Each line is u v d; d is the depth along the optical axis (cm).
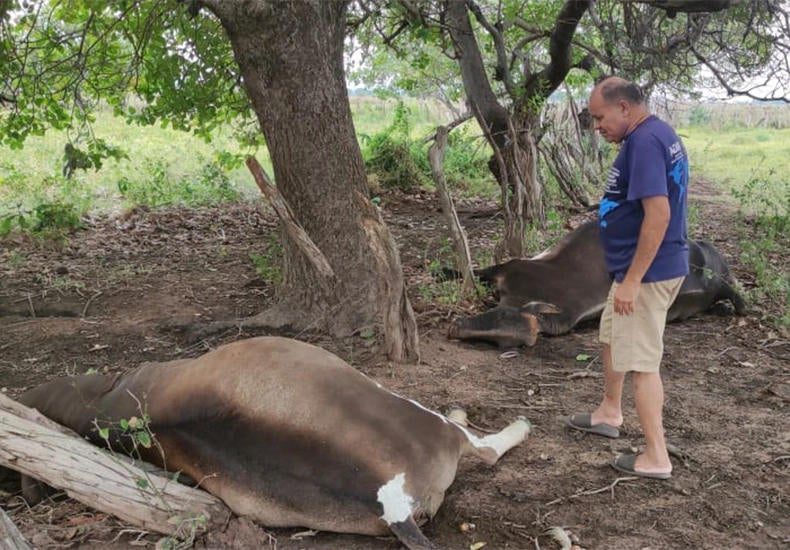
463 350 627
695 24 1079
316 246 609
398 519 357
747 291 767
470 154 1611
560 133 1418
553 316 661
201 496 385
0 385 589
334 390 381
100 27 934
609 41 1035
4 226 991
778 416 513
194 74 972
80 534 382
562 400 536
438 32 996
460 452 402
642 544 378
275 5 589
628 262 420
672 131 408
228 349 404
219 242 1031
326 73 615
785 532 388
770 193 1370
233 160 1284
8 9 851
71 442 391
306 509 369
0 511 305
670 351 634
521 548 377
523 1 1147
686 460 451
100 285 830
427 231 1094
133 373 429
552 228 955
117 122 2155
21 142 1014
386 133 1567
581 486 426
